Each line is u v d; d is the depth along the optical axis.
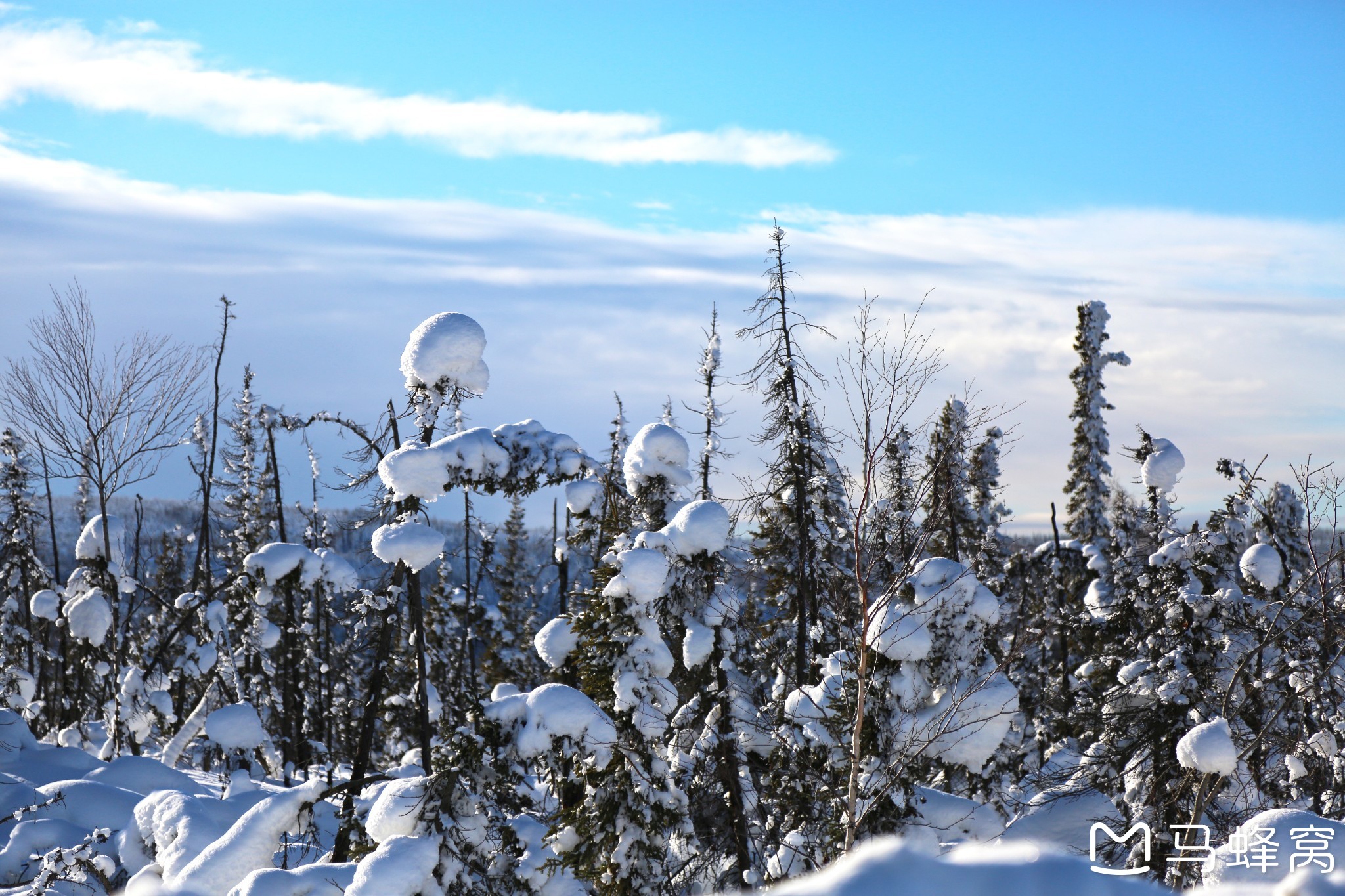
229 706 23.52
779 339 20.28
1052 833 20.95
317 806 18.39
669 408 25.50
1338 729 17.80
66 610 29.20
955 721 14.45
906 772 14.28
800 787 14.81
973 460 28.62
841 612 14.72
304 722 35.19
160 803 15.27
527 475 16.92
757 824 15.80
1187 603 19.88
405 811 12.94
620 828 13.91
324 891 12.35
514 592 38.31
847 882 2.20
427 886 12.23
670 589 15.07
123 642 33.44
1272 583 20.14
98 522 29.70
